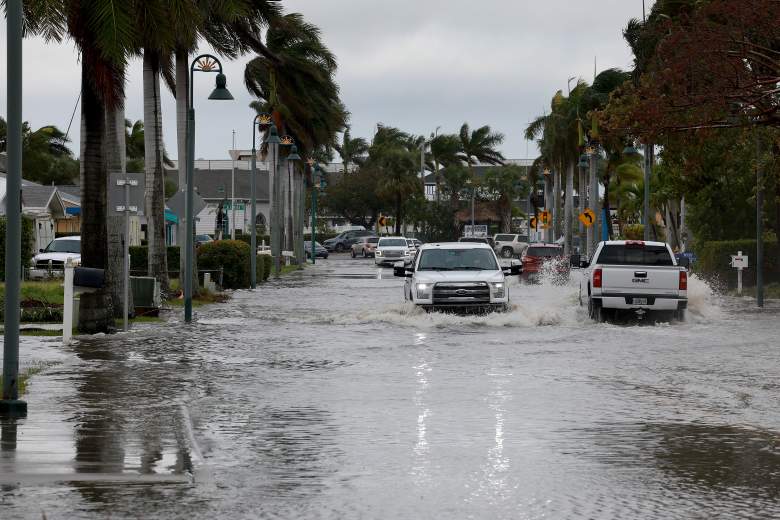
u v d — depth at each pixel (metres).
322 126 94.19
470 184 156.88
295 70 83.69
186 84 45.66
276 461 12.19
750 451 12.81
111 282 33.66
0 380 18.72
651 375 20.14
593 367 21.41
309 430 14.24
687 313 36.38
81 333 28.97
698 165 47.62
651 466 11.93
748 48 39.31
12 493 10.45
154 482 11.02
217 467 11.84
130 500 10.25
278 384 18.91
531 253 64.12
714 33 38.72
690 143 43.53
